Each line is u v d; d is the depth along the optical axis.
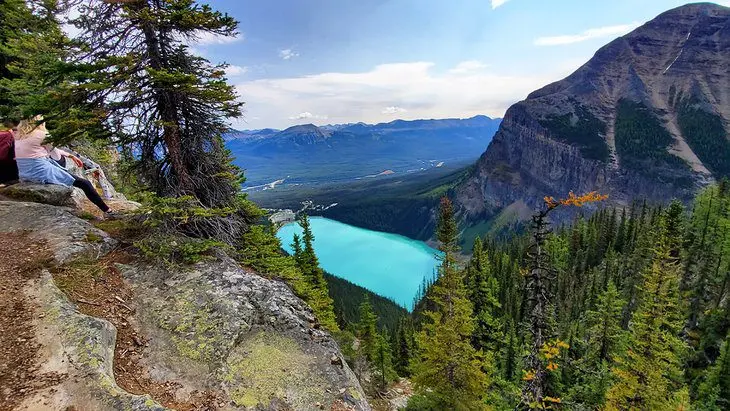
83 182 12.20
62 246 9.20
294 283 13.19
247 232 13.56
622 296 51.12
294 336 8.54
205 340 7.71
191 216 10.99
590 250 78.38
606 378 30.25
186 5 10.29
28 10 14.10
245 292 9.25
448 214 22.70
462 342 23.09
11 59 19.41
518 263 73.50
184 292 8.85
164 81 9.91
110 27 10.22
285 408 6.80
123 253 9.83
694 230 52.06
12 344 6.25
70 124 9.50
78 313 7.12
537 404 11.29
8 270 8.14
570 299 59.44
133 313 8.03
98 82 9.80
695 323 43.16
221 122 12.30
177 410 6.23
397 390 39.50
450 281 23.17
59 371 5.90
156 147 11.81
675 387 33.03
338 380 7.75
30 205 11.10
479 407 23.38
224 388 6.89
